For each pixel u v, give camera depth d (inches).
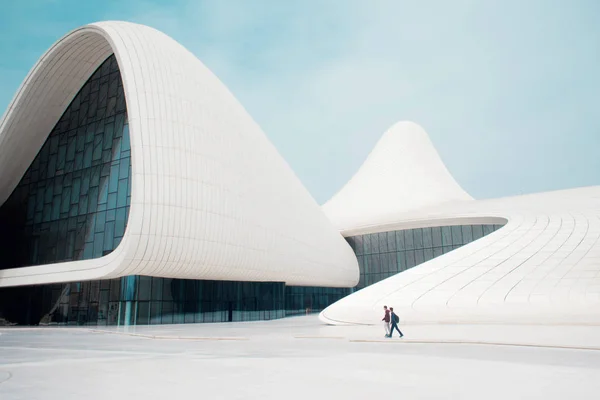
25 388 280.1
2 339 687.1
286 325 993.5
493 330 684.7
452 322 809.5
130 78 992.2
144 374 333.7
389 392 266.1
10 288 1261.1
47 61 1160.2
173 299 1075.9
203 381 303.7
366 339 619.8
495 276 904.9
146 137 965.8
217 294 1191.6
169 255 965.8
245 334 740.7
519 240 1067.3
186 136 1032.8
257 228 1192.2
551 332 633.6
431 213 1777.8
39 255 1272.1
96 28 1078.4
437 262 1030.4
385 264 1849.2
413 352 479.5
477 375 326.0
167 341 637.3
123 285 1012.5
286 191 1409.9
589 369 352.2
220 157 1112.2
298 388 278.8
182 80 1090.1
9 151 1267.2
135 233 922.1
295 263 1359.5
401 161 2274.9
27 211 1338.6
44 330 936.9
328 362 399.2
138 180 938.7
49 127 1331.2
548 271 885.8
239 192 1146.7
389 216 1931.6
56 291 1155.3
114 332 807.7
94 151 1218.6
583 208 1317.7
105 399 248.4
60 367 371.9
